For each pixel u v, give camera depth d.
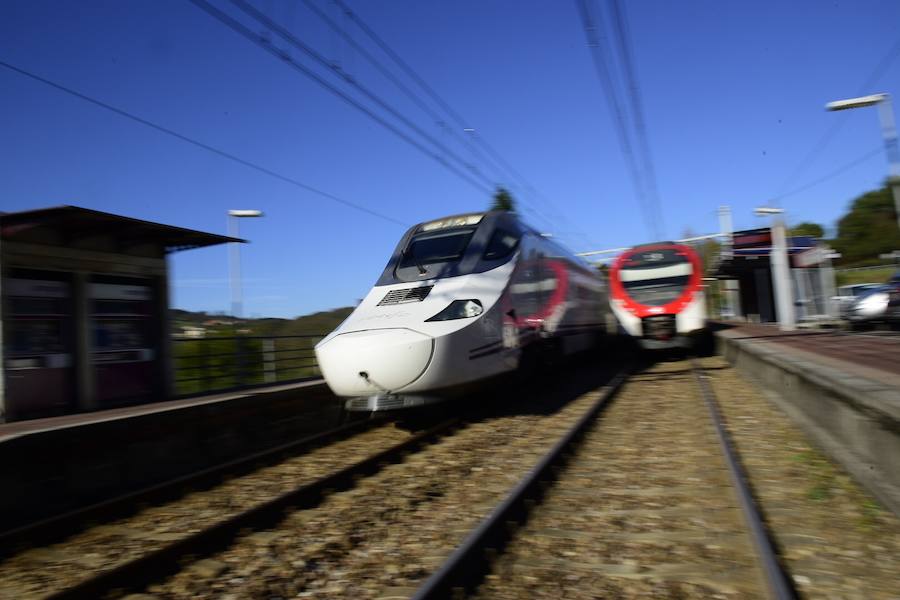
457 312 9.65
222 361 16.64
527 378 12.59
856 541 4.51
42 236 10.59
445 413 11.35
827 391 7.02
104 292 11.77
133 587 4.54
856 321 19.33
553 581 4.17
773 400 10.14
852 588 3.85
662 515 5.30
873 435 5.49
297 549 5.11
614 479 6.43
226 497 6.91
